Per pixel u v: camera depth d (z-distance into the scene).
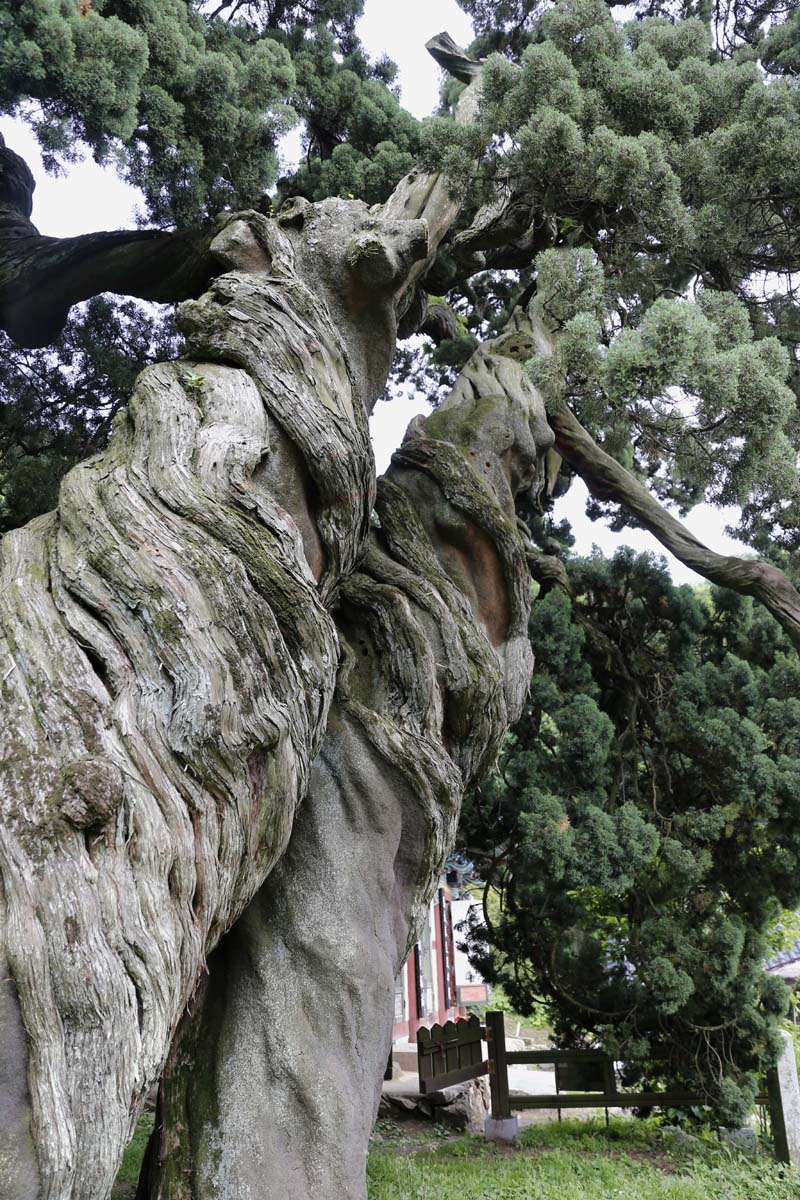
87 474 3.93
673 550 7.98
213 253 5.20
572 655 9.47
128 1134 2.66
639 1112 9.33
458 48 8.47
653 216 5.84
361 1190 4.11
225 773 3.34
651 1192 6.84
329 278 5.28
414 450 6.07
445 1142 9.03
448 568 5.85
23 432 9.30
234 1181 3.98
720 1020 8.54
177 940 2.97
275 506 4.00
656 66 6.16
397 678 5.26
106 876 2.80
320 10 9.95
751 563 7.48
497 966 10.22
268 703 3.57
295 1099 4.18
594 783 8.95
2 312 7.21
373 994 4.51
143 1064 2.71
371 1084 4.43
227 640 3.46
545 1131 9.23
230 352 4.56
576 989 9.19
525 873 8.37
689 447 5.57
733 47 9.34
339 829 4.77
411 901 5.05
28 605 3.40
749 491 5.52
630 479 8.20
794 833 8.55
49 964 2.58
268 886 4.63
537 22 9.59
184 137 7.07
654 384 4.95
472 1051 9.76
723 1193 7.02
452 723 5.44
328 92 9.24
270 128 7.34
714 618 10.27
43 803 2.80
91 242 6.94
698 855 8.70
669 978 8.15
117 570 3.48
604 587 10.37
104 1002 2.62
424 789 4.93
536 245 8.40
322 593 4.71
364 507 4.97
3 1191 2.28
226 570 3.57
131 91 6.07
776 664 9.38
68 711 3.08
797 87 6.29
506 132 6.14
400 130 9.36
